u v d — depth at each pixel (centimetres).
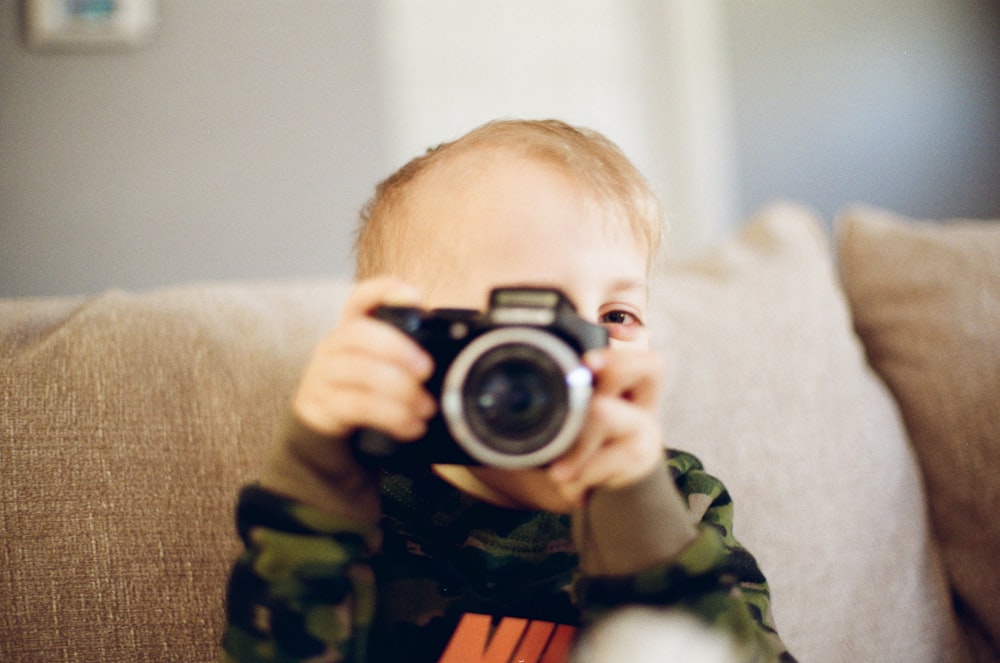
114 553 69
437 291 63
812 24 169
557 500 62
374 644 59
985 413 86
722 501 72
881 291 100
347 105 155
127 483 71
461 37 161
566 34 165
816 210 170
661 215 78
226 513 72
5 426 71
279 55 153
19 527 68
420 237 65
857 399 91
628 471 52
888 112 171
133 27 145
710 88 167
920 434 91
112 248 147
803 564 81
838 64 170
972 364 88
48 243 145
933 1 171
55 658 66
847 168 170
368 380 48
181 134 149
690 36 166
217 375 78
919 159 171
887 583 83
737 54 168
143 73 147
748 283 98
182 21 149
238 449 75
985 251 94
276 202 152
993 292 91
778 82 169
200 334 80
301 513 51
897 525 86
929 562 86
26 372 74
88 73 146
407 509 66
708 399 87
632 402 53
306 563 50
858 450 88
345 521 52
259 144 152
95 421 73
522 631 60
